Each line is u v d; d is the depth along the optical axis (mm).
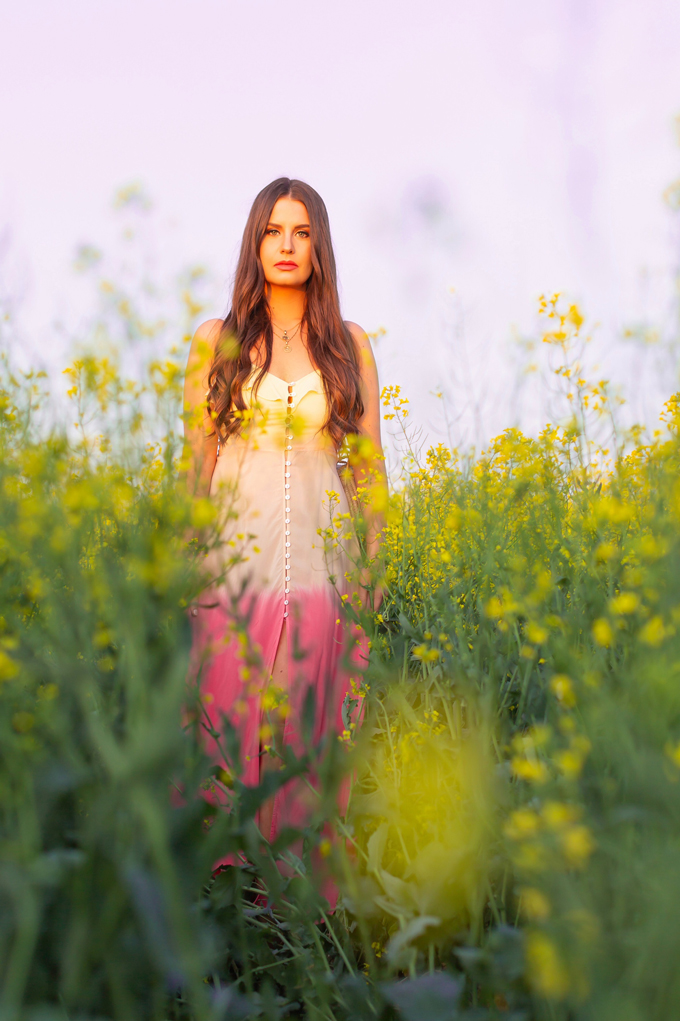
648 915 849
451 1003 981
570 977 833
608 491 1672
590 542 1545
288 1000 1285
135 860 863
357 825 1441
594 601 1280
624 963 843
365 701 1903
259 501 2182
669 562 1095
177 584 1051
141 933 871
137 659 923
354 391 2363
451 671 1510
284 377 2379
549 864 858
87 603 1032
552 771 1062
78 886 833
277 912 1324
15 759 924
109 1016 902
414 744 1433
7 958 850
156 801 871
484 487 1751
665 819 862
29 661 1026
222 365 2273
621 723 902
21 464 1246
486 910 1271
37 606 1256
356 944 1453
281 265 2381
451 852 1163
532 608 1205
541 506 1700
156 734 836
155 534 1062
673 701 913
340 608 2227
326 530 2021
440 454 2314
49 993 877
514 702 1438
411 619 2031
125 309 1219
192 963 818
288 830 1183
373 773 1464
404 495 2301
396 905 1185
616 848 890
